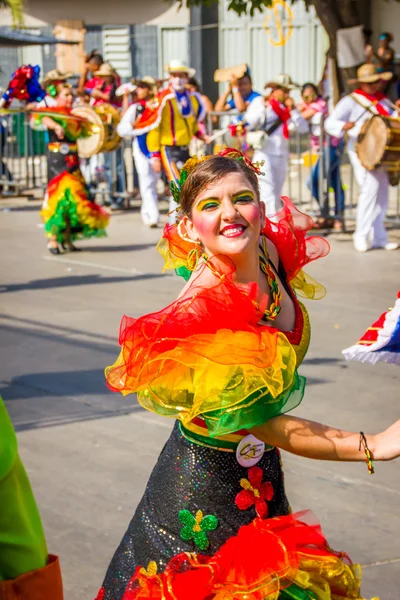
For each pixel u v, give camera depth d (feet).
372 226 34.22
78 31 56.70
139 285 29.09
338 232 38.34
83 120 33.94
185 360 7.65
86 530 13.48
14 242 37.63
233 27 72.23
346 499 14.38
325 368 20.57
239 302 7.77
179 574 8.10
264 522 8.29
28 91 29.99
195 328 7.65
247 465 8.32
